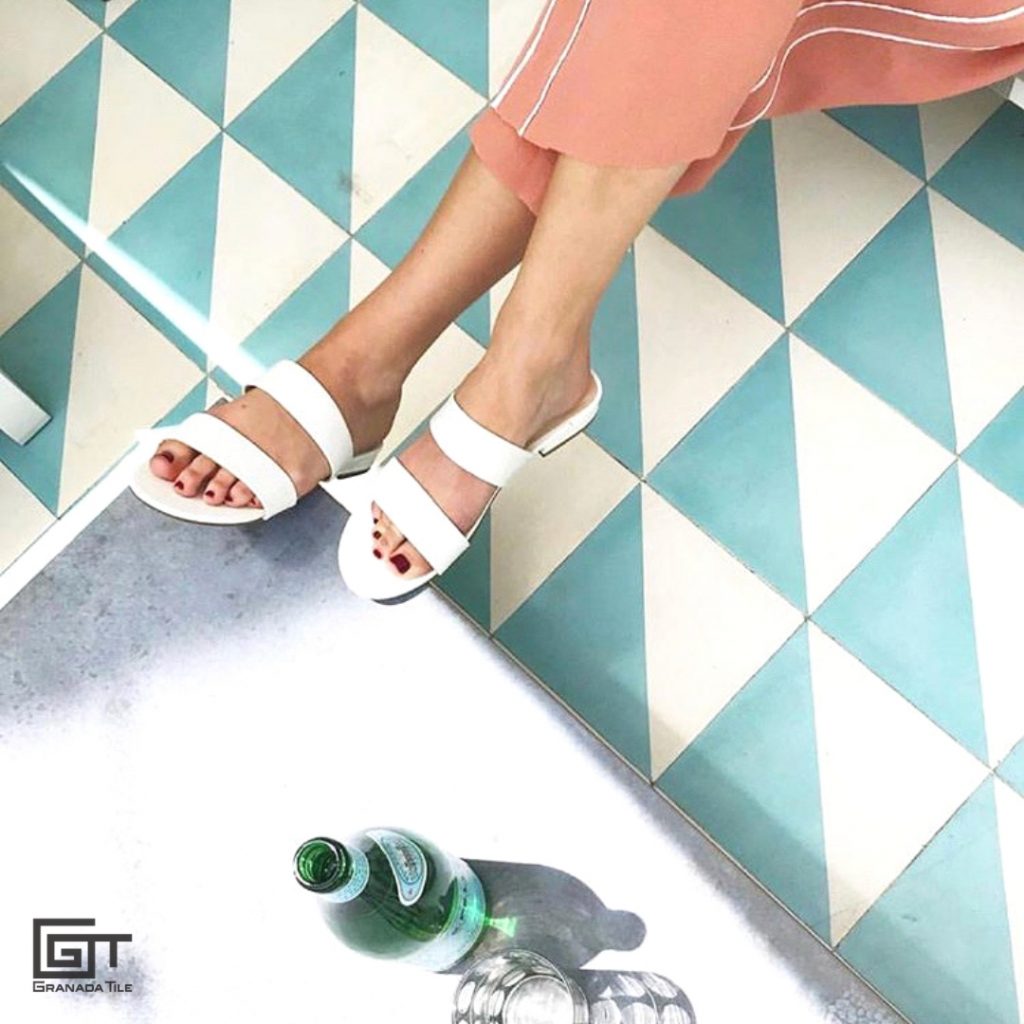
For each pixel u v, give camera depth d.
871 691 1.32
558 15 0.88
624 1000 1.02
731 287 1.46
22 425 1.48
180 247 1.56
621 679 1.35
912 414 1.40
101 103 1.63
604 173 0.89
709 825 1.30
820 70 1.07
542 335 1.01
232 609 1.15
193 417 1.12
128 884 1.09
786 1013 1.01
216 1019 1.05
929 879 1.27
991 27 0.97
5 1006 1.07
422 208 1.54
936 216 1.46
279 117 1.59
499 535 1.41
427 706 1.11
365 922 0.96
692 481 1.40
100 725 1.13
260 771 1.11
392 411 1.20
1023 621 1.33
